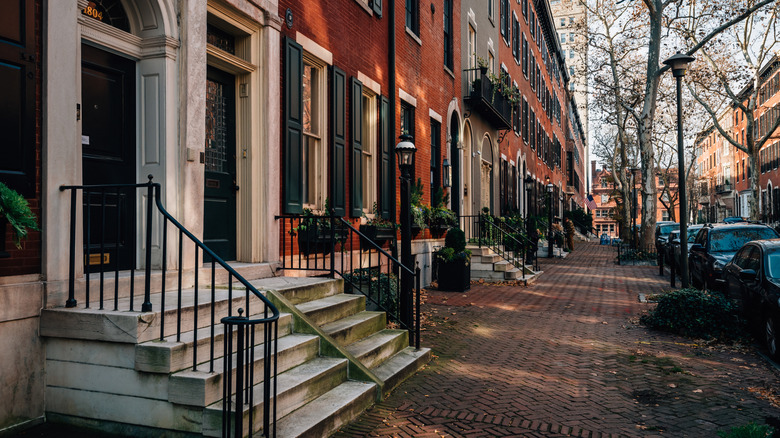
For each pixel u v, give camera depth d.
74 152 4.68
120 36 5.47
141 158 5.78
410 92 12.91
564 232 35.12
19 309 4.19
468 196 18.23
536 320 9.82
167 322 4.38
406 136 7.48
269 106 7.40
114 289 4.69
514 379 6.21
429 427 4.74
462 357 7.16
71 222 4.47
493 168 21.69
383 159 11.30
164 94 5.70
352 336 6.28
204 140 6.18
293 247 8.08
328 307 6.33
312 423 4.25
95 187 4.42
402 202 7.53
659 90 29.42
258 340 5.05
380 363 6.21
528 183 24.58
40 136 4.43
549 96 40.31
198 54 6.07
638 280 16.86
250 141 7.38
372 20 10.98
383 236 10.41
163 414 4.04
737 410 5.25
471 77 18.41
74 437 4.12
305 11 8.48
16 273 4.23
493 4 21.72
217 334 4.54
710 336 8.24
